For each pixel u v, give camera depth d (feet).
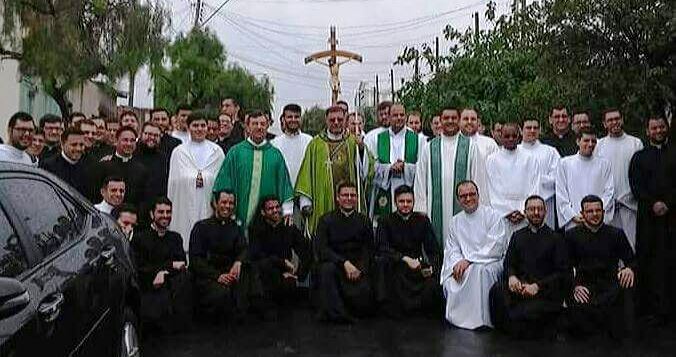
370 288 24.61
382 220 25.59
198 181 26.20
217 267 24.52
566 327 22.95
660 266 24.54
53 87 51.78
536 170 25.79
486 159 26.43
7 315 9.57
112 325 14.48
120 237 16.62
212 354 20.92
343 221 24.97
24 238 11.96
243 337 22.67
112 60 51.96
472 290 23.93
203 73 100.32
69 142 24.38
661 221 24.53
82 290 12.89
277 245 25.86
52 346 11.25
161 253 23.08
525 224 24.79
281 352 21.15
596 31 31.50
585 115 26.76
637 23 29.91
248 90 104.42
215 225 24.48
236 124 31.48
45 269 11.98
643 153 24.85
